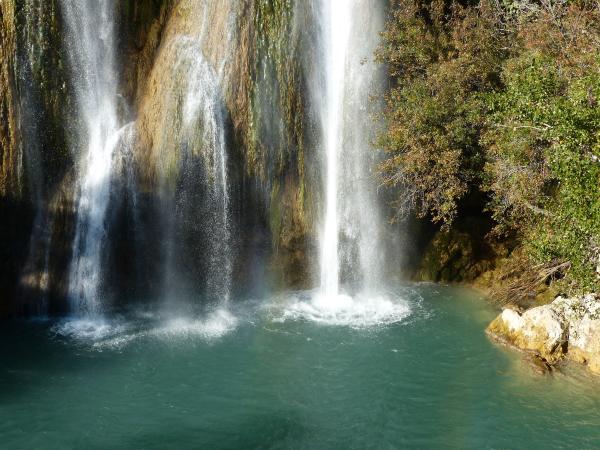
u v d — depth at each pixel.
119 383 17.06
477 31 22.50
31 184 21.30
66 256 21.58
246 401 16.42
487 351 18.95
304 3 22.97
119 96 23.16
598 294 18.14
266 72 22.66
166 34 23.41
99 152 22.23
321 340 19.66
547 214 19.22
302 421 15.65
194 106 22.33
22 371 17.53
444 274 24.44
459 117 21.45
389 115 22.45
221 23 22.48
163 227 22.44
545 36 20.73
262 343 19.47
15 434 14.87
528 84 17.77
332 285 23.64
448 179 21.50
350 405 16.34
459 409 16.16
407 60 23.11
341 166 23.86
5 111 20.75
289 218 23.48
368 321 21.09
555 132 16.61
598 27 20.80
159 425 15.37
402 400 16.55
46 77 21.38
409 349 19.12
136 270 22.31
